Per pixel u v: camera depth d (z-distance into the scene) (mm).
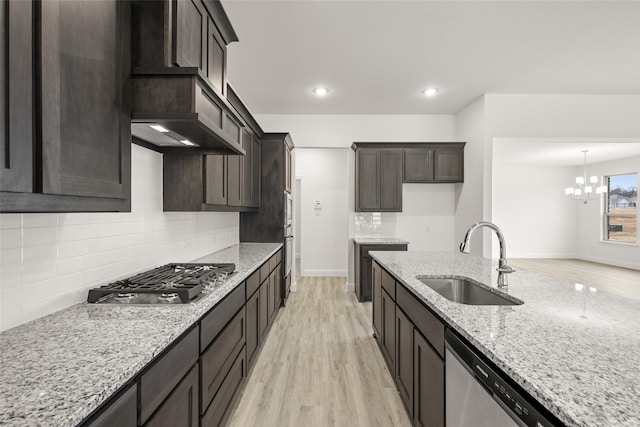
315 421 1955
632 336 1020
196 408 1372
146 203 2027
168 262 2303
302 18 2658
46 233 1276
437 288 2037
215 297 1537
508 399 847
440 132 5137
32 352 948
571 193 7824
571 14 2609
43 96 835
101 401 743
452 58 3352
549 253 8992
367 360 2762
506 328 1088
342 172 6516
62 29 909
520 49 3166
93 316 1269
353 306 4367
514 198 8984
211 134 1688
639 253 7195
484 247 4324
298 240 7602
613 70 3637
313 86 4059
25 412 665
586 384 732
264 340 3057
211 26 1814
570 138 4352
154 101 1328
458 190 5066
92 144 1046
